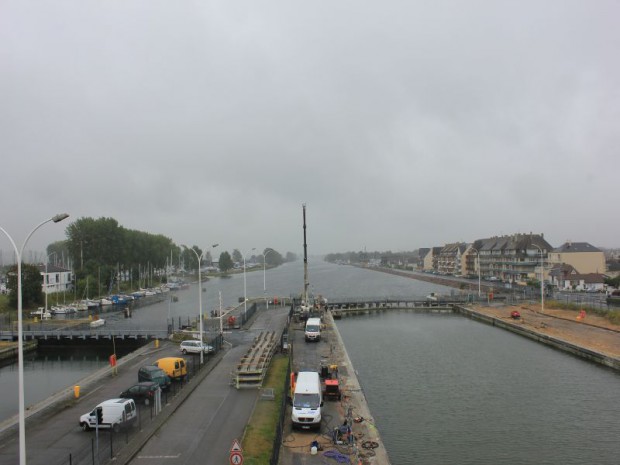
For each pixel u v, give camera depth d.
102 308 116.75
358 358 58.66
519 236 157.62
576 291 122.12
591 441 33.41
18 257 21.05
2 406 41.12
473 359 57.50
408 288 172.38
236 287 186.25
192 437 26.84
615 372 50.41
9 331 70.75
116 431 27.77
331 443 26.81
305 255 77.81
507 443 33.16
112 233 147.62
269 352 44.12
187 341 51.28
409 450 32.12
